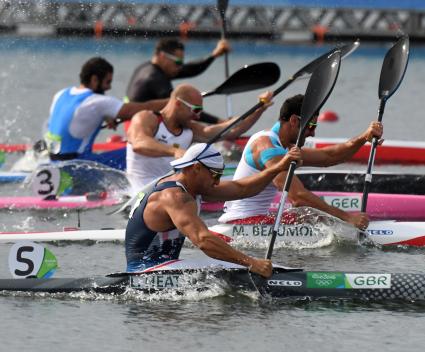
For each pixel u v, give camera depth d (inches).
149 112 1569.9
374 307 1088.8
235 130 1601.9
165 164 1635.1
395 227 1396.4
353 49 1525.6
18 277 1126.4
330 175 1722.4
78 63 3506.4
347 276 1112.8
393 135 2431.1
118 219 1577.3
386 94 1396.4
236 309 1077.8
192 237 1064.8
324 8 3929.6
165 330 1014.4
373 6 3826.3
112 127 1813.5
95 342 982.4
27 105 2736.2
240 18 3988.7
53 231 1459.2
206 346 971.9
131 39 3880.4
